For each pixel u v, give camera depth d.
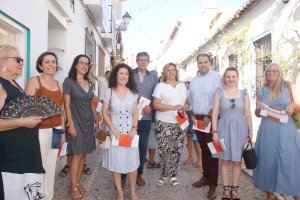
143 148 5.44
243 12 10.71
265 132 4.42
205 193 5.19
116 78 4.70
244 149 4.49
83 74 4.87
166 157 5.39
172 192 5.23
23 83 4.86
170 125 5.29
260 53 10.11
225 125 4.58
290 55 7.87
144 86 5.50
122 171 4.52
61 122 4.17
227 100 4.60
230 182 5.68
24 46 4.89
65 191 5.14
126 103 4.63
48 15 6.36
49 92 4.16
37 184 2.98
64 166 6.24
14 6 4.43
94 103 5.08
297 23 7.55
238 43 11.66
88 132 4.83
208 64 5.23
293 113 4.26
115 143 4.47
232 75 4.59
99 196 5.01
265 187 4.41
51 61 4.20
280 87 4.31
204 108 5.11
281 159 4.22
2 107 2.77
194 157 7.82
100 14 10.29
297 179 4.20
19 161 2.85
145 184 5.63
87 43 10.64
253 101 10.23
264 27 9.45
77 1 8.48
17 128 2.86
